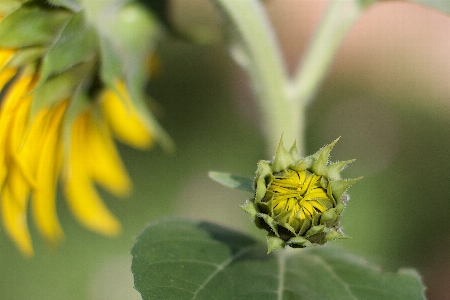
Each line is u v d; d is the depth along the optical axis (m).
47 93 0.50
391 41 1.40
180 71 1.16
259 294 0.49
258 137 1.08
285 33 1.30
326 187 0.46
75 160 0.58
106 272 0.97
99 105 0.58
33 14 0.49
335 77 1.32
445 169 1.07
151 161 1.07
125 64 0.52
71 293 0.96
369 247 1.00
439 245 0.99
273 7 1.30
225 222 1.00
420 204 1.04
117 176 0.59
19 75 0.50
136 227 1.02
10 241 0.98
